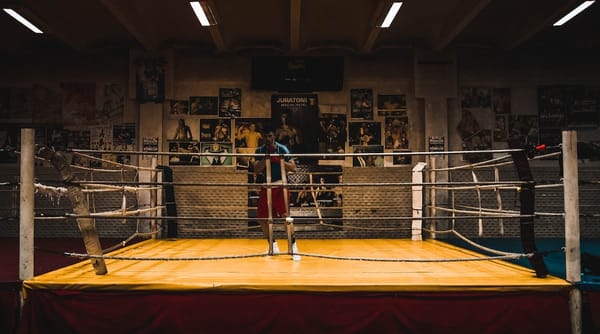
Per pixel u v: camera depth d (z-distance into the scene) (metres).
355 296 3.29
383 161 8.47
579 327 3.30
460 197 8.32
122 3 6.59
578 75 8.54
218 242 7.36
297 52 8.53
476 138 8.48
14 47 8.42
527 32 7.44
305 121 8.51
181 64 8.57
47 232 8.34
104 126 8.49
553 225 8.30
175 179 8.44
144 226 7.93
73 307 3.33
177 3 6.97
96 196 8.39
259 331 3.27
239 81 8.58
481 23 7.69
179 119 8.51
